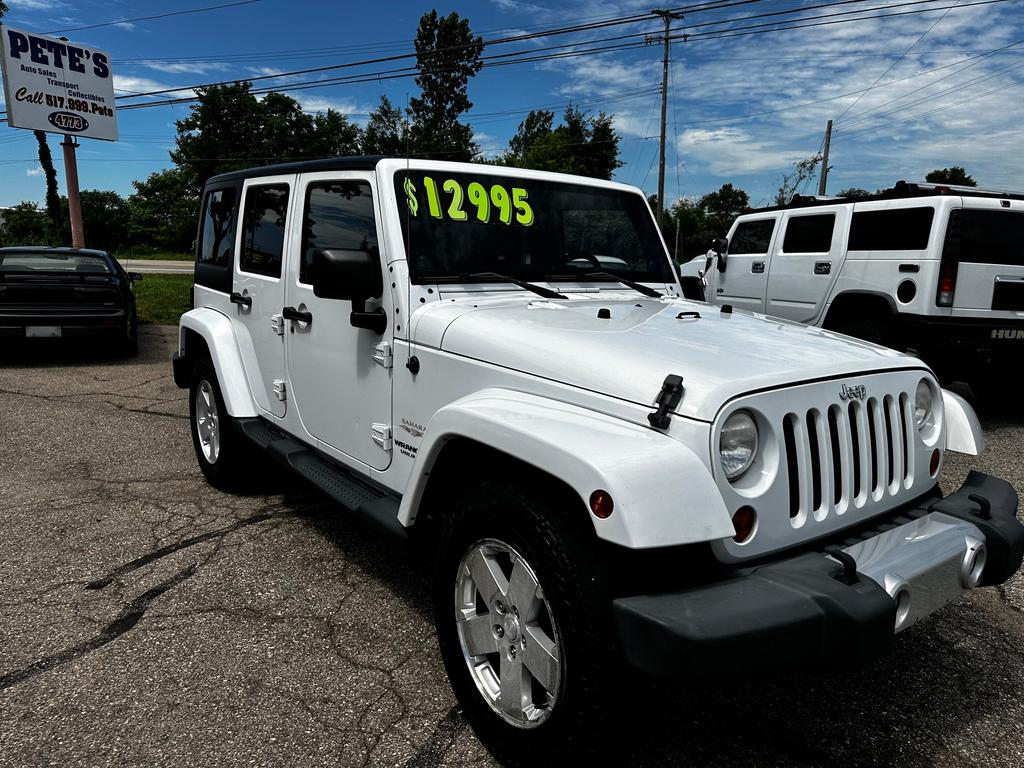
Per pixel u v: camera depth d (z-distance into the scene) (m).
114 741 2.31
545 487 2.10
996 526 2.34
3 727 2.38
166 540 3.90
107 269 9.67
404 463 2.85
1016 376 7.08
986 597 3.41
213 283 4.64
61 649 2.85
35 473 5.03
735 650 1.70
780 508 2.02
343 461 3.26
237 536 3.96
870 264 7.30
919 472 2.53
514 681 2.14
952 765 2.28
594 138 48.62
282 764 2.22
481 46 17.84
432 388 2.67
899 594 1.99
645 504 1.75
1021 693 2.66
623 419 2.04
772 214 8.84
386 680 2.67
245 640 2.92
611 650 1.85
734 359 2.19
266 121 52.94
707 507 1.81
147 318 13.88
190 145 54.62
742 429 1.95
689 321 2.80
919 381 2.53
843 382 2.22
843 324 7.70
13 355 9.96
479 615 2.31
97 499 4.52
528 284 3.04
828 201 8.03
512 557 2.11
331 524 4.13
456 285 2.92
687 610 1.74
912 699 2.61
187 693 2.57
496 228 3.13
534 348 2.34
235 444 4.35
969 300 6.67
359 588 3.37
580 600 1.88
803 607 1.78
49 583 3.40
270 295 3.81
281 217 3.74
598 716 1.88
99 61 16.16
